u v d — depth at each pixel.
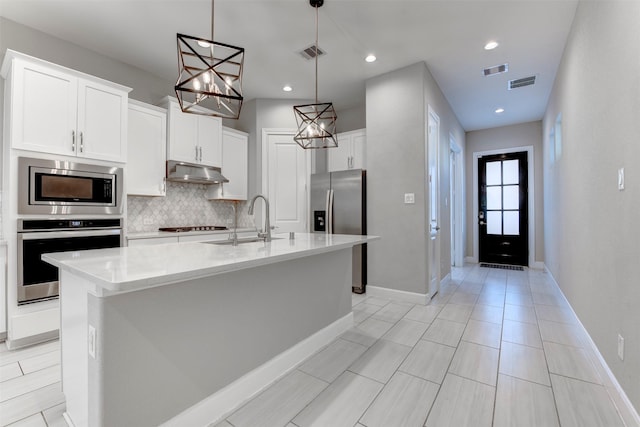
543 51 3.18
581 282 2.54
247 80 3.89
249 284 1.80
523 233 5.71
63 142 2.52
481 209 6.12
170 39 2.99
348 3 2.46
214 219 4.41
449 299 3.62
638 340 1.41
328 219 4.09
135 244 3.02
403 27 2.78
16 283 2.29
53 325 2.45
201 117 3.85
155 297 1.34
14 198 2.28
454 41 3.00
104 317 1.18
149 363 1.32
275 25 2.77
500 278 4.74
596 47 2.04
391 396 1.74
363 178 3.94
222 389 1.62
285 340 2.05
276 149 4.50
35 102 2.38
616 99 1.69
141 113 3.29
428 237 3.49
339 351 2.31
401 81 3.54
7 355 2.19
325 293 2.46
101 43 3.06
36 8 2.52
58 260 1.40
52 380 1.89
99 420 1.17
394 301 3.52
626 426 1.48
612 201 1.78
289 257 1.62
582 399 1.70
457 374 1.97
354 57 3.31
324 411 1.61
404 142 3.51
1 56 2.61
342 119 4.97
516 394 1.75
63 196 2.51
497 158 5.96
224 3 2.47
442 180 4.19
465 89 4.14
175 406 1.41
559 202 3.65
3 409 1.62
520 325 2.80
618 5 1.65
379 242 3.71
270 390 1.81
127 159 3.00
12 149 2.28
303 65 3.50
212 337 1.58
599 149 2.01
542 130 5.35
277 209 4.46
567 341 2.45
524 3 2.45
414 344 2.42
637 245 1.43
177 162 3.58
